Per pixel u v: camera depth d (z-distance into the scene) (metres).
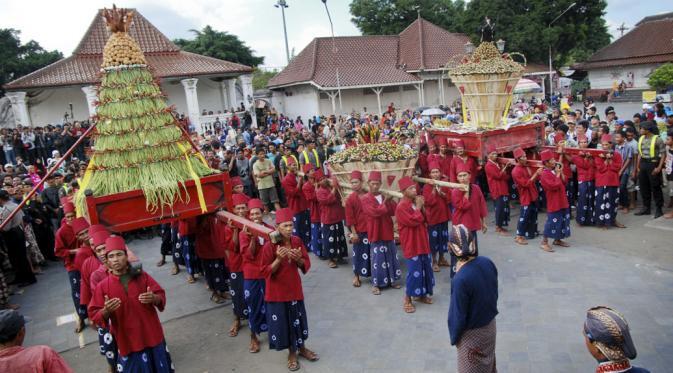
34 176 13.17
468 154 10.91
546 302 6.77
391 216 7.69
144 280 5.10
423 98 31.11
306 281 8.55
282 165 13.39
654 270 7.48
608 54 40.19
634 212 10.54
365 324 6.75
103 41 26.22
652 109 15.46
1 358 3.39
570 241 9.19
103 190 6.00
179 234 8.94
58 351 6.88
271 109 30.00
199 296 8.34
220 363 6.18
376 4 41.03
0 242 9.14
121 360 5.07
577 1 34.19
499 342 5.89
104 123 6.15
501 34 34.06
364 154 8.63
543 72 34.34
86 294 5.93
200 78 28.64
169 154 6.32
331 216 8.96
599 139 11.30
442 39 32.34
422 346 6.03
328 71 29.52
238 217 6.37
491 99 10.84
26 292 9.34
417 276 6.88
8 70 34.00
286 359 6.12
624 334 3.00
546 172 8.54
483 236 9.85
